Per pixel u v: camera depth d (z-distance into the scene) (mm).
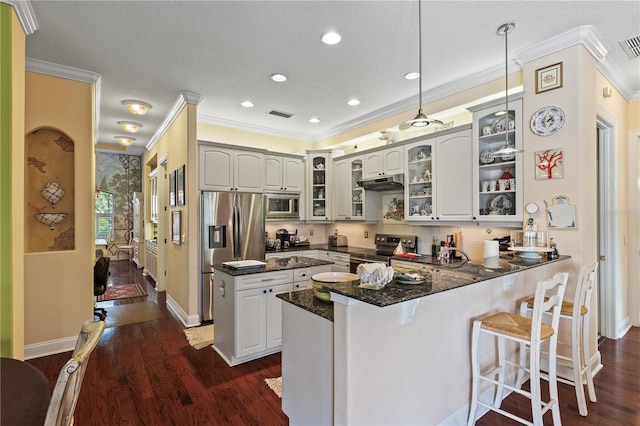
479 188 3289
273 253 4918
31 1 2236
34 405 1197
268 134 5527
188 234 4062
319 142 5887
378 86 3699
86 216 3426
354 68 3252
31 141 3254
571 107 2656
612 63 3068
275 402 2387
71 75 3305
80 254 3393
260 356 3123
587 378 2404
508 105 3035
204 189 4309
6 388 1296
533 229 2824
